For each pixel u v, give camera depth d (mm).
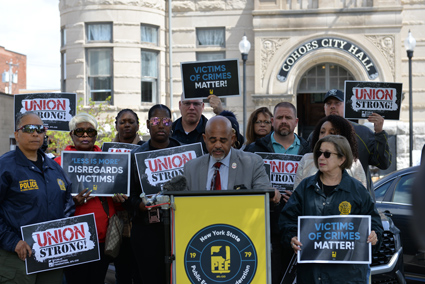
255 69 20125
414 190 1348
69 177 5504
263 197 4164
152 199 4375
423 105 19953
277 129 6129
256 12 20047
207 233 4168
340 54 19766
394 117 6527
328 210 4438
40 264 4750
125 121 7102
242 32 20703
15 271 4676
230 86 6770
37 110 7340
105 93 20547
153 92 20922
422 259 6844
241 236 4148
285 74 20031
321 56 19906
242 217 4160
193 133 6832
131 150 6117
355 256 4293
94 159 5547
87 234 4965
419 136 19812
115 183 5527
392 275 6023
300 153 6219
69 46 20719
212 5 20750
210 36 21000
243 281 4125
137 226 5375
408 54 16891
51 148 16719
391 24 19594
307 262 4336
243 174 4750
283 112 6078
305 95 23328
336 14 19766
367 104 6531
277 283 5609
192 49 20859
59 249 4840
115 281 6898
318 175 4617
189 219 4184
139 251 5336
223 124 4605
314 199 4500
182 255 4160
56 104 7359
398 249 6203
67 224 4887
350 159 4484
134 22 20359
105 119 20094
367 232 4312
